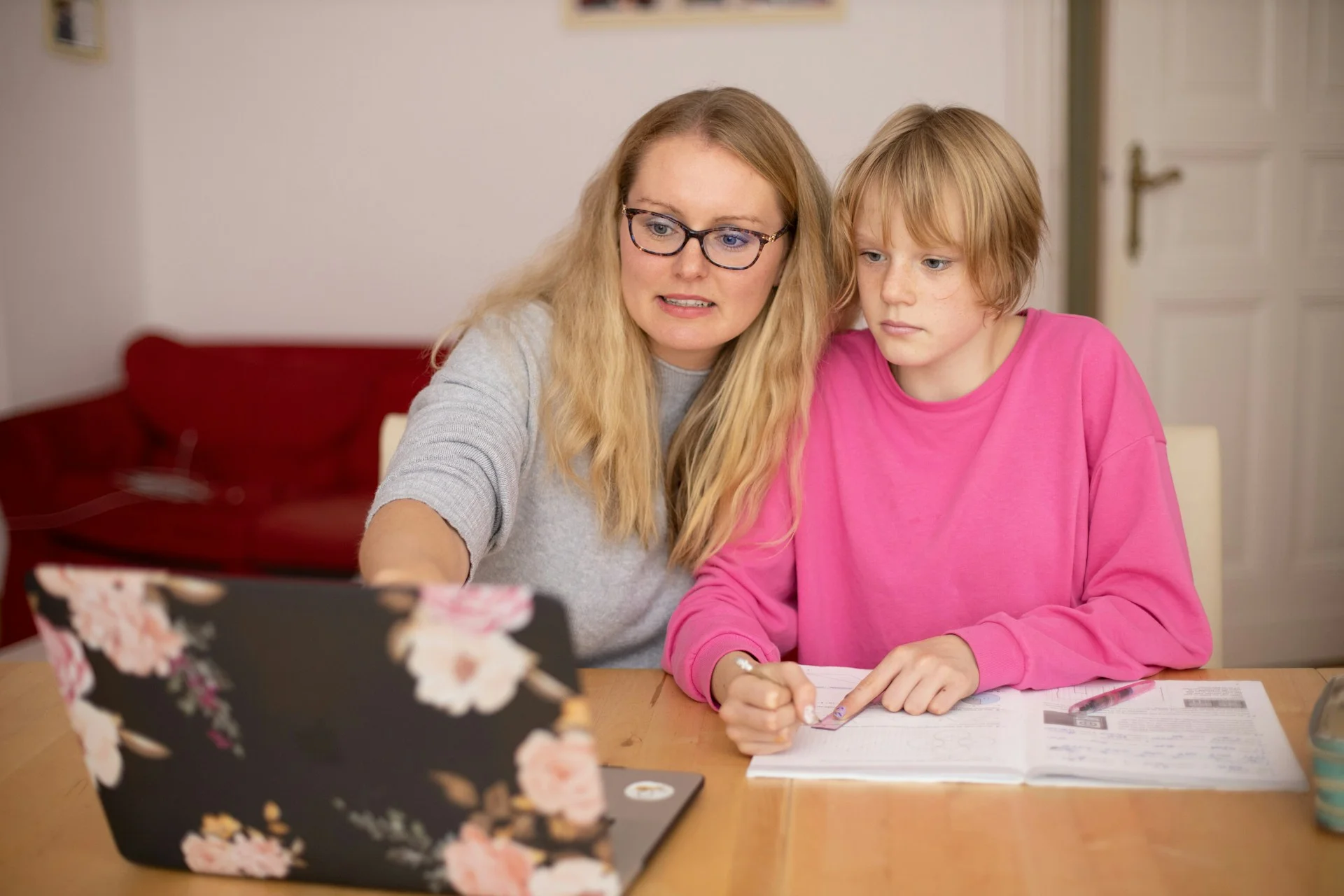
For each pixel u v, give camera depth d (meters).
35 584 0.76
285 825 0.78
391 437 1.53
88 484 3.29
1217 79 3.05
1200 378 3.12
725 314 1.23
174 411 3.60
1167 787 0.90
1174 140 3.05
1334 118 3.08
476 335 1.28
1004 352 1.33
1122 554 1.23
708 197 1.19
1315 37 3.05
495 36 3.74
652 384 1.31
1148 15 3.01
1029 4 3.34
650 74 3.66
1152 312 3.10
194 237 4.09
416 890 0.77
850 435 1.36
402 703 0.71
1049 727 1.00
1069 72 3.46
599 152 3.73
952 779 0.93
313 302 4.02
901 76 3.50
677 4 3.61
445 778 0.72
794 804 0.90
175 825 0.81
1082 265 3.54
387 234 3.92
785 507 1.35
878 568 1.33
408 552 0.93
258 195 4.01
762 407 1.30
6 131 3.57
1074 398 1.28
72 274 3.82
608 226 1.28
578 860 0.72
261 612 0.71
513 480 1.15
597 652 1.40
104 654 0.77
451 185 3.85
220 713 0.75
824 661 1.37
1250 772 0.91
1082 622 1.15
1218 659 1.36
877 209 1.19
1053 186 3.38
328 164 3.93
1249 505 3.16
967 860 0.81
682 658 1.15
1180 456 1.38
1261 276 3.11
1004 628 1.12
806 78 3.56
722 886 0.79
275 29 3.90
